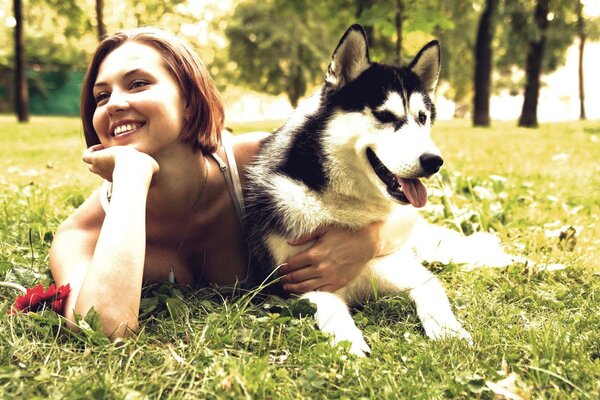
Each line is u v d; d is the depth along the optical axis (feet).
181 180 8.94
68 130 56.85
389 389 6.17
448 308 8.73
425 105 10.41
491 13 58.34
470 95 126.93
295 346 7.36
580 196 18.58
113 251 7.28
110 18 78.59
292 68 114.01
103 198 9.36
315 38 111.04
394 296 9.54
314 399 6.14
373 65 10.21
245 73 119.03
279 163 9.98
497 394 6.13
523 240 13.32
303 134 9.97
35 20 76.89
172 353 6.77
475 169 23.48
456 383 6.34
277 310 8.78
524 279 10.62
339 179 9.48
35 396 5.77
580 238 13.39
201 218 9.47
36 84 134.62
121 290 7.18
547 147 36.99
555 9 63.05
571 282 10.65
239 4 114.21
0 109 134.41
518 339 7.77
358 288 9.97
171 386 6.17
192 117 8.90
